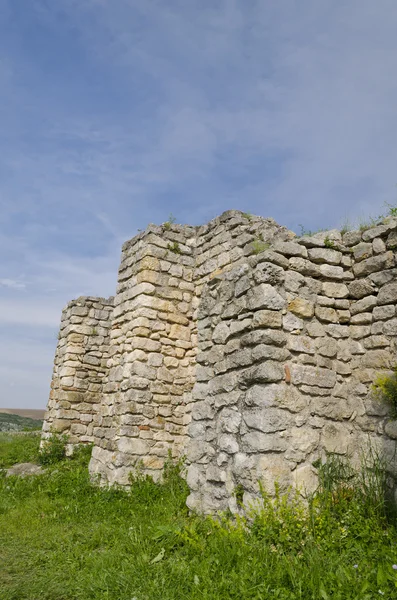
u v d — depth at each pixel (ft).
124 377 28.84
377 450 15.33
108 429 28.91
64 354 43.91
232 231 28.94
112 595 12.20
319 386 16.12
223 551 12.91
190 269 31.89
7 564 15.01
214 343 18.94
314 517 13.99
